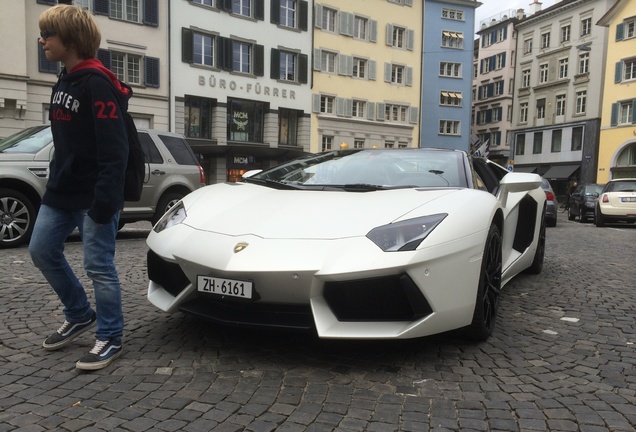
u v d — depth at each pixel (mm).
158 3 24938
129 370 2650
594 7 38750
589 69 39031
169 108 25703
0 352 2889
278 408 2266
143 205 7812
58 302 3938
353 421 2168
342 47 33125
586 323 3729
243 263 2607
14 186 6703
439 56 38531
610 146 36938
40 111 21594
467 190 3240
